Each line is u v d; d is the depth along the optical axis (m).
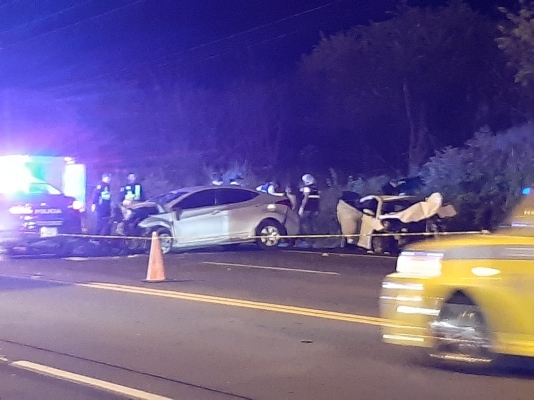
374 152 31.91
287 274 16.05
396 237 20.77
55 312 11.73
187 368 8.42
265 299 12.73
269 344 9.52
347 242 22.06
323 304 12.22
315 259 19.17
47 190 21.88
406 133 31.39
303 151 33.19
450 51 29.70
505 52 26.36
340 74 32.16
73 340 9.84
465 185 23.58
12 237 19.95
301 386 7.69
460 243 7.97
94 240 22.75
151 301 12.61
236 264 18.03
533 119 26.98
